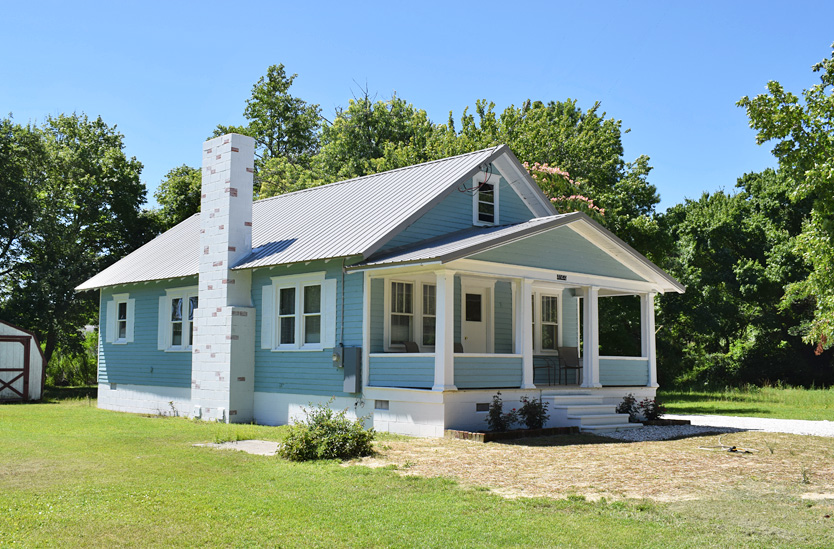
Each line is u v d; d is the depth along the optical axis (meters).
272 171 45.44
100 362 25.83
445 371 15.03
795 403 29.86
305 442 11.95
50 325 35.75
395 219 17.56
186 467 11.07
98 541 7.13
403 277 17.78
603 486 9.74
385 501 8.81
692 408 27.03
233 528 7.62
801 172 17.83
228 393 18.98
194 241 24.61
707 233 47.16
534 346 21.14
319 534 7.42
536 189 20.89
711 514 8.17
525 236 16.58
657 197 39.28
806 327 43.00
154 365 23.03
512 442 14.12
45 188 38.34
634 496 9.12
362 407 16.62
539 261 17.17
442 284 15.24
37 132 36.97
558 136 35.75
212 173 20.36
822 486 9.79
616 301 37.72
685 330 47.09
